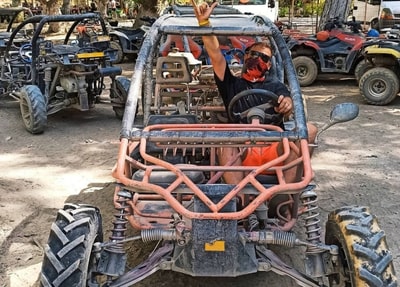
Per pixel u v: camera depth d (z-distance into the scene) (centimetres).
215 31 359
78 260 249
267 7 1709
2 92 796
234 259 260
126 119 309
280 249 382
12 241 396
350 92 991
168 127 314
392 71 862
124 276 271
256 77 361
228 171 283
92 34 785
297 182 284
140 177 290
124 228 287
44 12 2361
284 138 297
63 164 570
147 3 1579
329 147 631
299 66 1031
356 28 1038
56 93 723
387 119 775
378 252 252
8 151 616
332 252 266
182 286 335
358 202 467
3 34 876
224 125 315
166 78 464
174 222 278
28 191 493
